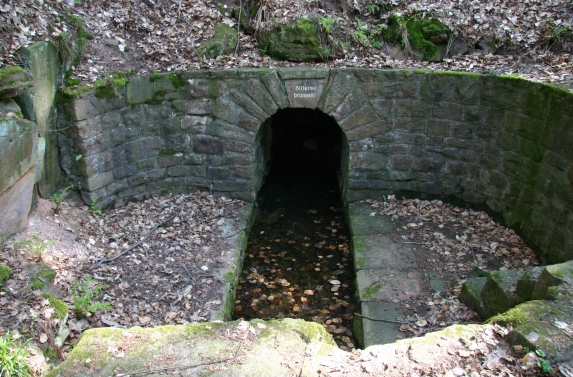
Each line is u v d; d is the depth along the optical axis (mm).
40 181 5926
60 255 5410
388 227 6578
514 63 6676
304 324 3719
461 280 5422
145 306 4984
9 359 3387
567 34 6680
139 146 6812
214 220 6727
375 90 6648
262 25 7180
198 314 4926
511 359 3297
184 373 3215
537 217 5750
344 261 6480
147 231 6328
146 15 7273
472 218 6664
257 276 6141
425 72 6457
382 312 5004
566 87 5348
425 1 7289
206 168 7172
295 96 6730
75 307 4551
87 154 6227
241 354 3369
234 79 6680
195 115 6891
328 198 8266
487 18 7062
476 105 6371
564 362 3162
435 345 3467
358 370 3256
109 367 3273
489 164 6500
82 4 6871
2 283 4359
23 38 5574
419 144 6855
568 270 3926
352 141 6961
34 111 5641
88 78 6254
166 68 6770
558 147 5332
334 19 7043
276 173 9234
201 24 7273
